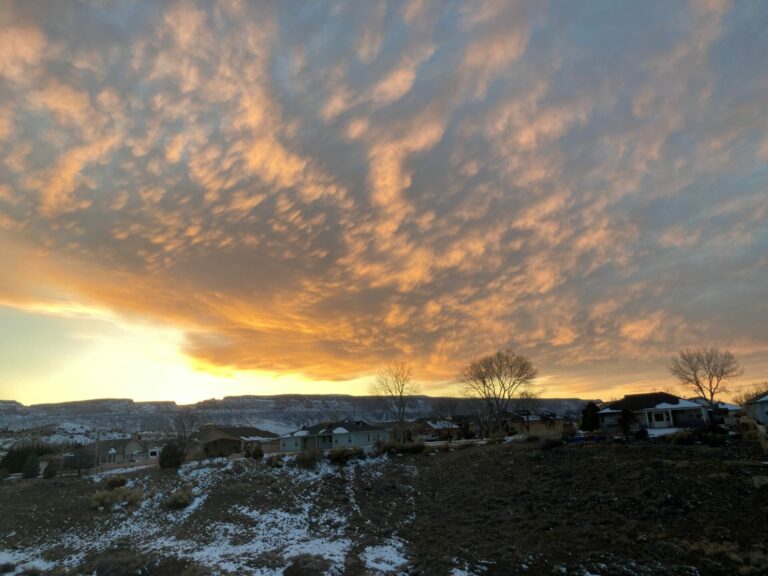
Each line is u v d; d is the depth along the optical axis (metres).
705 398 73.88
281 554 30.72
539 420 94.31
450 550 29.30
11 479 62.97
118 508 45.28
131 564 30.38
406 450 60.03
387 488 46.53
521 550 27.73
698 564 23.23
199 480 51.00
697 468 34.25
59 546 37.94
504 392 86.19
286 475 51.94
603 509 31.47
